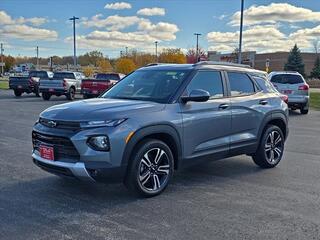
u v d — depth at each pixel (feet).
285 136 24.66
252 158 23.70
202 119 19.04
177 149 18.13
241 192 18.43
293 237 13.37
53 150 16.53
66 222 14.52
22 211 15.60
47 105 66.85
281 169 23.20
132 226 14.19
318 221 14.84
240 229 13.99
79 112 16.44
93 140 15.69
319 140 34.19
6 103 71.00
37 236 13.30
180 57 230.48
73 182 19.57
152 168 17.40
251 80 22.82
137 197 17.31
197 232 13.70
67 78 83.41
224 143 20.36
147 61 244.63
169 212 15.64
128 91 19.90
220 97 20.43
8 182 19.57
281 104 24.20
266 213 15.64
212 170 22.74
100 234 13.48
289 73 57.82
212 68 20.48
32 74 98.02
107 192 18.06
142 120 16.61
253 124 22.08
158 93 18.88
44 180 19.93
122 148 15.99
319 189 19.02
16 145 29.50
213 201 17.07
